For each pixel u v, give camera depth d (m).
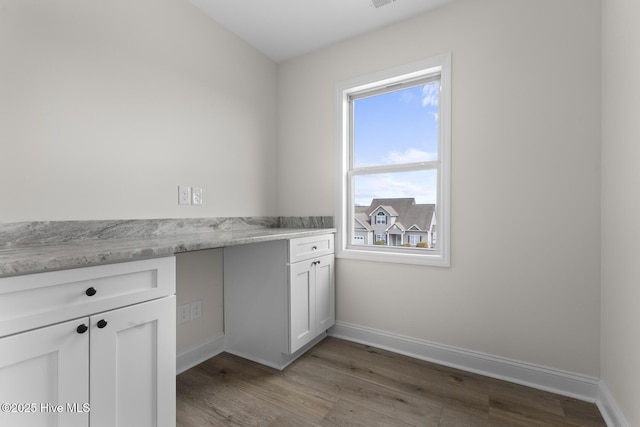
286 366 1.92
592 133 1.55
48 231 1.30
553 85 1.64
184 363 1.88
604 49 1.49
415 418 1.43
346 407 1.51
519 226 1.73
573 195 1.60
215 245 1.38
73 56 1.39
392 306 2.15
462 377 1.79
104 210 1.50
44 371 0.86
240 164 2.28
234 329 2.10
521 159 1.72
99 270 0.98
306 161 2.53
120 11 1.57
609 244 1.43
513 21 1.74
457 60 1.90
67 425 0.90
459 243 1.91
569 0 1.61
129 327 1.05
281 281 1.89
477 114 1.84
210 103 2.05
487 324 1.83
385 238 2.29
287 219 2.60
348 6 1.95
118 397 1.02
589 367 1.57
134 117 1.63
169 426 1.16
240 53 2.29
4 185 1.19
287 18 2.07
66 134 1.37
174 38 1.83
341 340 2.31
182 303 1.90
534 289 1.70
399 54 2.11
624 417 1.27
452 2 1.92
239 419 1.42
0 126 1.18
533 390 1.65
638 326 1.15
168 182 1.79
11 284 0.80
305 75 2.53
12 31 1.21
